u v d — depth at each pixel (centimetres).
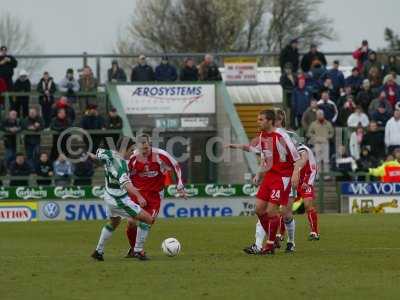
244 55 11662
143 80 11362
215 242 5769
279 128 4794
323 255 4791
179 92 11438
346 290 3581
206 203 8994
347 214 8762
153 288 3653
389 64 11275
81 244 5806
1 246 5666
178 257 4762
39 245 5744
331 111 10300
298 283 3759
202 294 3506
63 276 4006
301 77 10562
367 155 9912
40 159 9388
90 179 9406
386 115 10225
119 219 4619
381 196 9356
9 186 9044
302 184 5872
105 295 3503
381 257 4678
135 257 4703
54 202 8812
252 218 8238
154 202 4800
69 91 10775
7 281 3875
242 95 12288
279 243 5212
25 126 9762
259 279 3869
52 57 11062
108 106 10988
